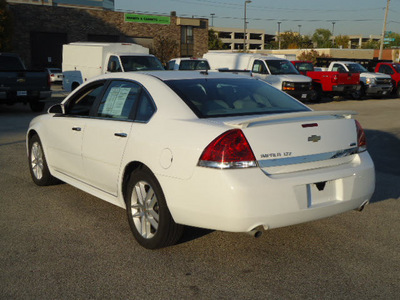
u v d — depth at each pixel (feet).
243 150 11.02
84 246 13.42
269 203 11.05
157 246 12.85
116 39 137.28
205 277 11.48
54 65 128.47
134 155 13.15
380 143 31.96
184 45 149.28
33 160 20.13
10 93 45.96
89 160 15.58
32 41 124.67
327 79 68.33
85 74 65.41
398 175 22.47
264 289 10.84
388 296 10.50
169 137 12.19
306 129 11.93
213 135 11.27
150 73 15.02
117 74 15.75
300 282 11.19
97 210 16.76
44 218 15.85
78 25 130.11
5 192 19.01
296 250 13.17
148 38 142.20
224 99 13.52
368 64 85.15
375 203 17.74
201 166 11.23
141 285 11.05
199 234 14.33
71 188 19.67
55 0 171.53
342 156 12.56
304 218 11.69
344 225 15.24
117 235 14.32
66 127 16.98
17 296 10.49
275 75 62.34
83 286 10.99
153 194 12.87
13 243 13.61
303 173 11.65
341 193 12.25
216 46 275.80
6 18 101.14
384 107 61.21
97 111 15.76
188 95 13.29
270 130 11.44
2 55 49.85
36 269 11.89
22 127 38.37
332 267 12.05
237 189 10.79
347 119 13.07
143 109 13.74
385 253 12.98
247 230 11.16
